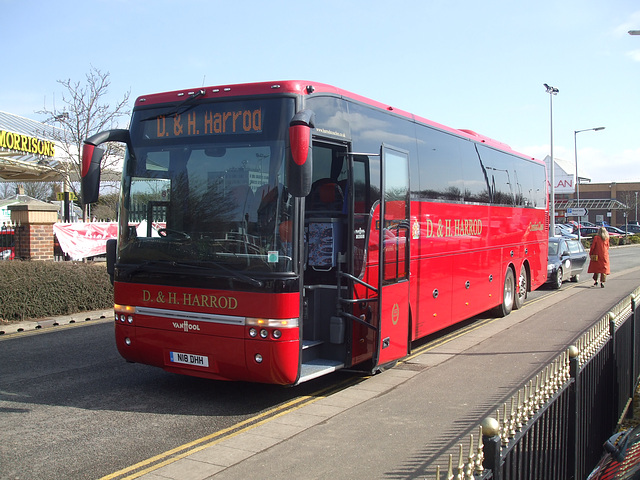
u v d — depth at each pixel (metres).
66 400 7.08
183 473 4.93
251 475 4.89
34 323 11.82
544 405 3.80
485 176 12.51
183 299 6.66
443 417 6.49
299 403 7.07
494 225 13.06
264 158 6.41
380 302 7.63
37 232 15.38
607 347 5.80
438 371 8.72
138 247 7.02
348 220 7.26
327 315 7.32
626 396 6.92
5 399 7.09
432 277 9.86
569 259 20.81
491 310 13.89
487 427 2.94
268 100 6.50
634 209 92.81
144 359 7.09
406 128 9.05
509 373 8.55
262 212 6.34
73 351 9.73
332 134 7.03
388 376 8.42
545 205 17.38
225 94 6.69
